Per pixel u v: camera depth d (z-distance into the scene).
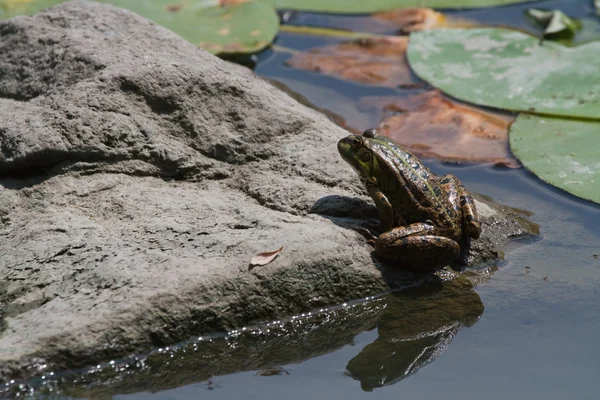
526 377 5.10
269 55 11.06
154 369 5.03
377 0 12.66
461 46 10.60
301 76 10.38
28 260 5.48
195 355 5.20
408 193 6.02
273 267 5.48
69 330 4.89
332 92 9.95
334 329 5.59
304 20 12.45
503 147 8.59
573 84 9.36
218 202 6.21
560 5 12.55
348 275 5.74
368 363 5.29
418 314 5.77
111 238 5.68
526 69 9.83
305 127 7.07
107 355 4.94
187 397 4.86
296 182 6.48
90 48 7.16
